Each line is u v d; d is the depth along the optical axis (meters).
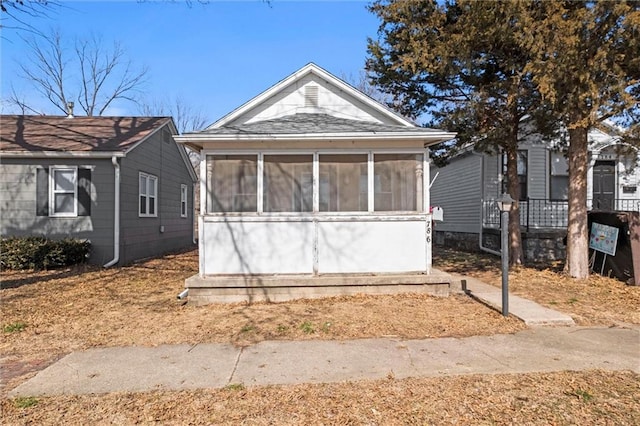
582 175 8.85
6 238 11.09
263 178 7.44
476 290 7.89
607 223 9.05
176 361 4.45
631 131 8.14
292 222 7.43
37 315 6.41
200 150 7.92
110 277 9.96
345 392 3.63
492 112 9.72
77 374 4.12
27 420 3.20
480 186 14.55
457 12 9.12
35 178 11.48
